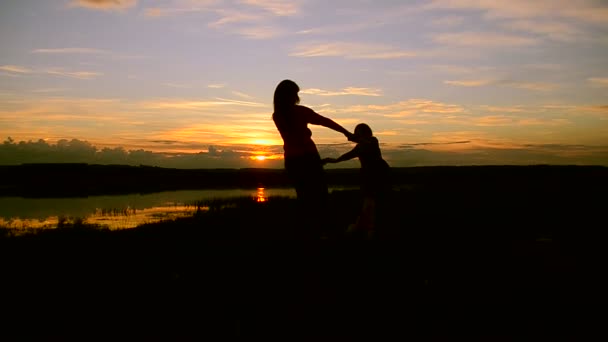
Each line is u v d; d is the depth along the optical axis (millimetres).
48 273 9141
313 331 5918
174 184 74688
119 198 44531
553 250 9570
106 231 17234
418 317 6266
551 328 5871
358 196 26141
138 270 9109
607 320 6078
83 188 64750
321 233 9031
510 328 5898
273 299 6961
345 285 7379
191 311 6742
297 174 8523
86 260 10531
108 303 7242
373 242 9898
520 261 8688
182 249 11047
